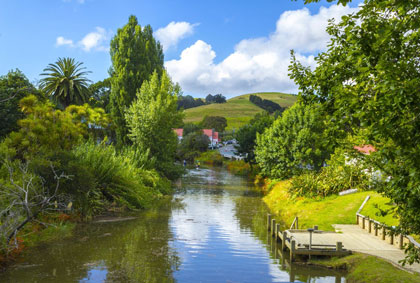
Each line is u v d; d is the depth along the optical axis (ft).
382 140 23.95
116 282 41.96
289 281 44.01
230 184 172.04
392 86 18.04
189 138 388.16
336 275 46.57
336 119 22.11
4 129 110.63
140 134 139.13
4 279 41.86
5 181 59.93
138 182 107.96
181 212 93.04
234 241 64.03
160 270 46.85
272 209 101.04
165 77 148.36
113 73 161.99
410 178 20.93
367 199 84.28
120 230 70.08
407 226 25.32
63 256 51.90
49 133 87.66
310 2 22.03
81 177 73.67
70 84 180.04
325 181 101.09
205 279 43.98
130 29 157.99
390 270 43.62
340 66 24.45
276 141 137.39
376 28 21.11
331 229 69.36
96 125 143.64
